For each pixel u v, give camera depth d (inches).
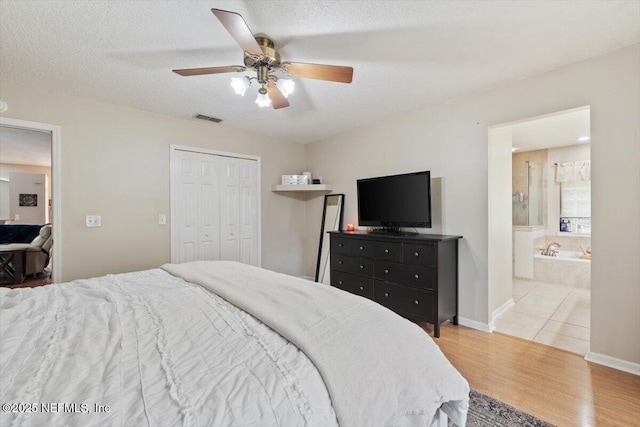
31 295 58.3
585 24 69.3
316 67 71.8
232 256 154.5
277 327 42.9
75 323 45.1
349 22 67.8
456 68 90.6
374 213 136.4
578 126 148.1
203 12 63.9
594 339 86.0
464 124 113.3
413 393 35.6
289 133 163.5
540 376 79.3
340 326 43.6
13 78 95.0
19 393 27.8
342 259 137.3
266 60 70.9
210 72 74.3
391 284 116.6
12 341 38.4
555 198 197.9
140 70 90.3
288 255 179.9
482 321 110.5
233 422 26.0
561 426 60.9
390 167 138.8
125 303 54.3
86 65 86.9
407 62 86.7
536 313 128.0
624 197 80.4
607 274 83.2
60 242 106.4
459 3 62.1
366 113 130.6
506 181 130.6
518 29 71.1
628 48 79.4
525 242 189.9
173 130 134.0
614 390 72.6
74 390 28.6
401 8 63.3
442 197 120.5
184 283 69.4
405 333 44.8
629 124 79.5
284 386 30.6
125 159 120.9
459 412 40.1
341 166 163.9
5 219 243.4
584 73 86.3
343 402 31.4
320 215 177.9
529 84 96.7
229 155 153.4
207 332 42.2
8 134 154.6
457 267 115.9
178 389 29.2
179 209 136.1
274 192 173.5
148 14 64.4
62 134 107.0
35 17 64.9
